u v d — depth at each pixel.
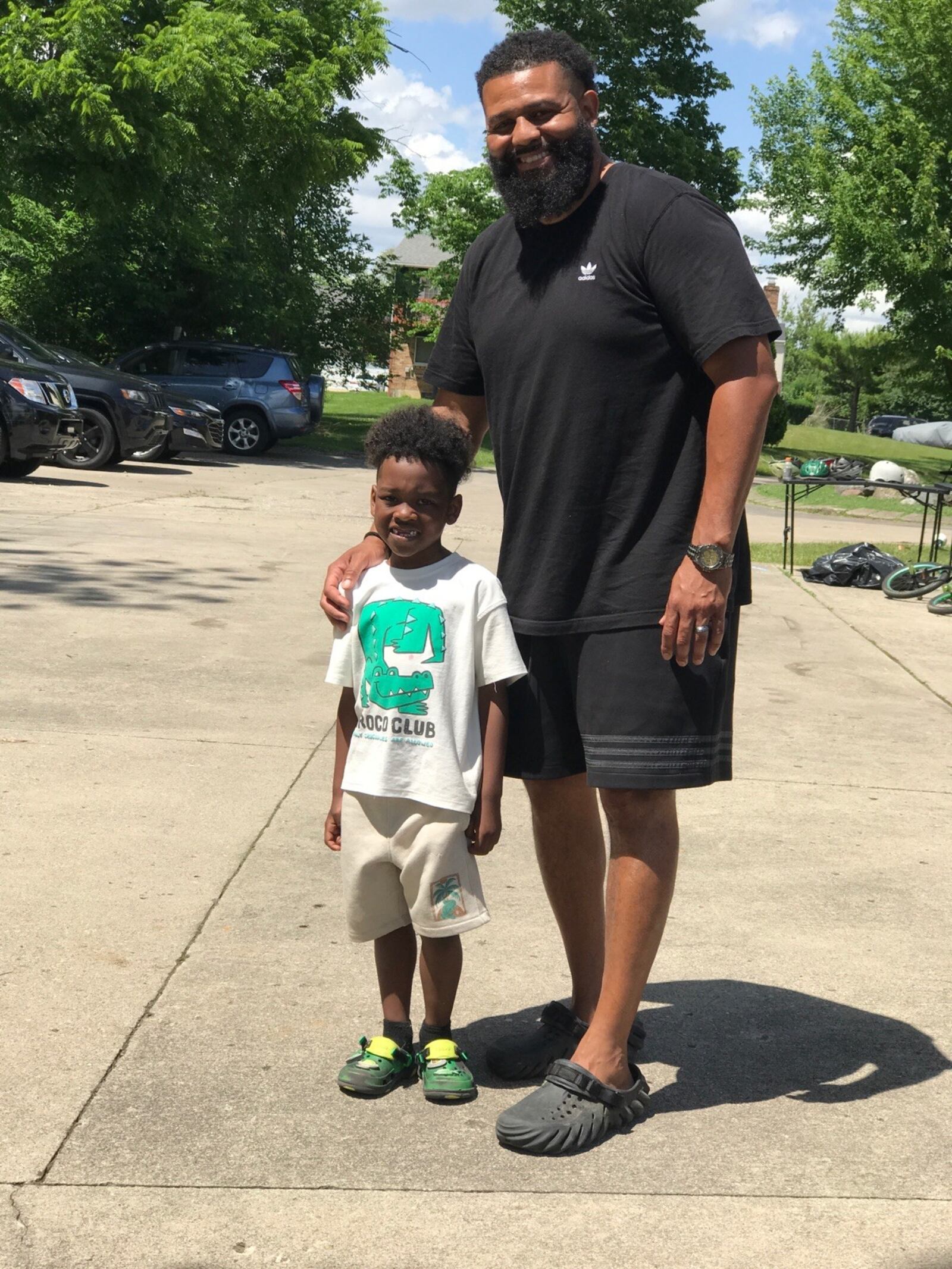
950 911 3.79
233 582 8.91
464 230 35.22
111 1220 2.15
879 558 11.05
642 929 2.53
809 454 37.56
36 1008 2.91
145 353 22.52
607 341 2.49
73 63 17.17
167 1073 2.65
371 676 2.56
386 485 2.53
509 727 2.66
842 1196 2.31
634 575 2.52
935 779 5.26
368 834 2.58
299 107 19.95
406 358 51.69
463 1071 2.64
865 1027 3.02
